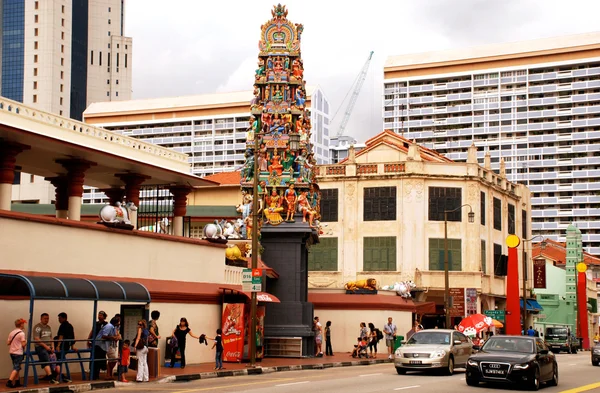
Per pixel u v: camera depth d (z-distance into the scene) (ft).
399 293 179.83
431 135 467.93
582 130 444.96
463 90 464.65
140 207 199.31
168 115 501.97
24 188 334.85
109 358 82.89
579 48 439.22
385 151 226.17
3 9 478.18
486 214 226.58
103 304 95.55
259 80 147.74
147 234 106.11
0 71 477.36
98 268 96.89
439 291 214.07
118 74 528.63
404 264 214.07
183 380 91.04
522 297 259.80
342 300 171.22
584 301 290.35
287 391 75.05
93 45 517.96
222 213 198.29
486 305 224.53
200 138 498.69
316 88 504.84
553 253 353.31
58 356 82.58
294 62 148.66
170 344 104.22
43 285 74.54
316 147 502.38
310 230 143.23
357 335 169.89
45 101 469.16
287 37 148.87
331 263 219.61
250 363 111.55
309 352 143.23
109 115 506.48
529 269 270.05
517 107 453.99
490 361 86.07
